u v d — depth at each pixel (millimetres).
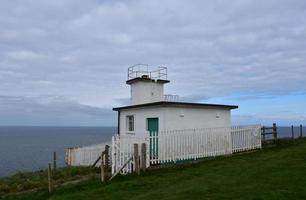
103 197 13867
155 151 19000
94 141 127500
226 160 19766
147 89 29906
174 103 22219
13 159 63031
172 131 19781
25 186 19781
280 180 13492
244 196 11664
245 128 23453
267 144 25094
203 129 21172
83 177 20234
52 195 15953
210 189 13070
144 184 15414
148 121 24078
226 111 25391
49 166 16984
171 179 15945
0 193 18531
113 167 18641
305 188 12148
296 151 20578
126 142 18641
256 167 16672
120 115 27734
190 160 20297
